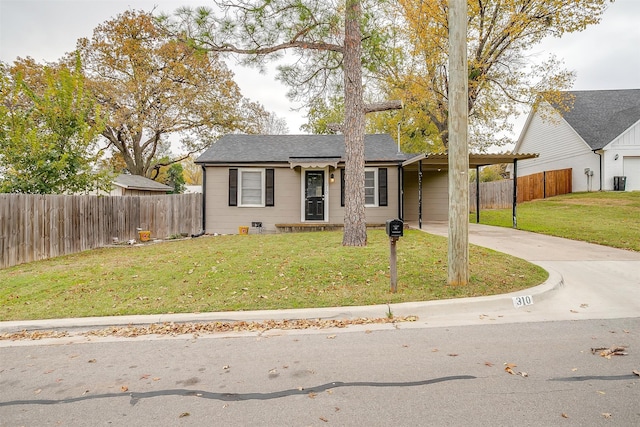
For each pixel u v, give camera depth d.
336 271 6.11
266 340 3.88
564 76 18.34
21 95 18.91
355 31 8.39
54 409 2.62
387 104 8.54
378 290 5.22
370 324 4.30
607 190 19.50
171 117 23.66
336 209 13.61
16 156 10.07
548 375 2.96
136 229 12.56
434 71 20.28
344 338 3.88
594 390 2.71
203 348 3.70
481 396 2.65
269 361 3.35
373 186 13.64
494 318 4.41
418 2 17.45
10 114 10.80
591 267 6.54
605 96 23.92
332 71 9.81
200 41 8.04
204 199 13.55
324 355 3.45
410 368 3.13
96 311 4.71
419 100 19.94
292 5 7.69
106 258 8.34
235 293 5.28
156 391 2.85
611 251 7.89
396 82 19.62
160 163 28.72
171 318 4.44
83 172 11.63
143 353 3.61
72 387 2.95
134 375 3.14
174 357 3.50
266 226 13.55
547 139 24.72
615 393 2.66
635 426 2.26
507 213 16.61
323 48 8.59
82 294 5.40
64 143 11.15
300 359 3.38
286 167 13.53
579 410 2.44
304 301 4.90
